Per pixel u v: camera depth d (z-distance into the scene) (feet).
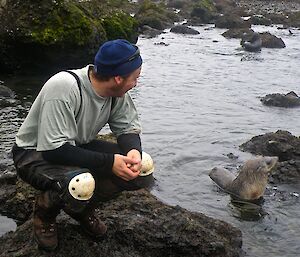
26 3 22.36
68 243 7.22
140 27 43.62
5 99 17.92
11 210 9.50
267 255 8.53
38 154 6.36
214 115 17.44
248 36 37.88
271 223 9.72
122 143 6.86
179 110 17.90
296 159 12.70
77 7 24.52
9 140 13.58
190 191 11.04
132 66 6.17
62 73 6.24
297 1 79.71
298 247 8.84
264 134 14.40
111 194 6.73
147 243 7.74
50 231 6.98
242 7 68.64
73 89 6.13
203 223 8.68
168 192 10.92
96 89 6.30
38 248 7.12
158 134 14.88
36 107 6.30
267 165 10.71
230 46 35.88
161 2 65.77
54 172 6.17
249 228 9.48
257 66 27.84
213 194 10.96
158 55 30.40
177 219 8.20
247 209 10.30
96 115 6.45
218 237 8.27
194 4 62.54
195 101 19.39
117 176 6.42
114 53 6.08
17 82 20.98
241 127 16.08
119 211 8.40
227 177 11.32
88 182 5.96
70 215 6.94
